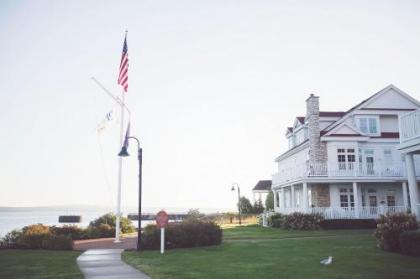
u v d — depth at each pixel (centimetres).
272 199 5541
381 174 3081
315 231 2766
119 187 2286
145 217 8725
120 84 2355
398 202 3303
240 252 1608
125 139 1958
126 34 2406
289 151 4003
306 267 1180
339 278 995
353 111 3409
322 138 3184
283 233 2669
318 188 3241
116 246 2058
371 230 2766
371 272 1078
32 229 2036
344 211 2989
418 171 3116
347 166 3086
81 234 2622
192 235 1875
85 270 1195
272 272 1098
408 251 1407
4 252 1753
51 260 1442
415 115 1688
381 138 3306
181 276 1047
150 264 1296
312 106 3284
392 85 3472
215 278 1012
